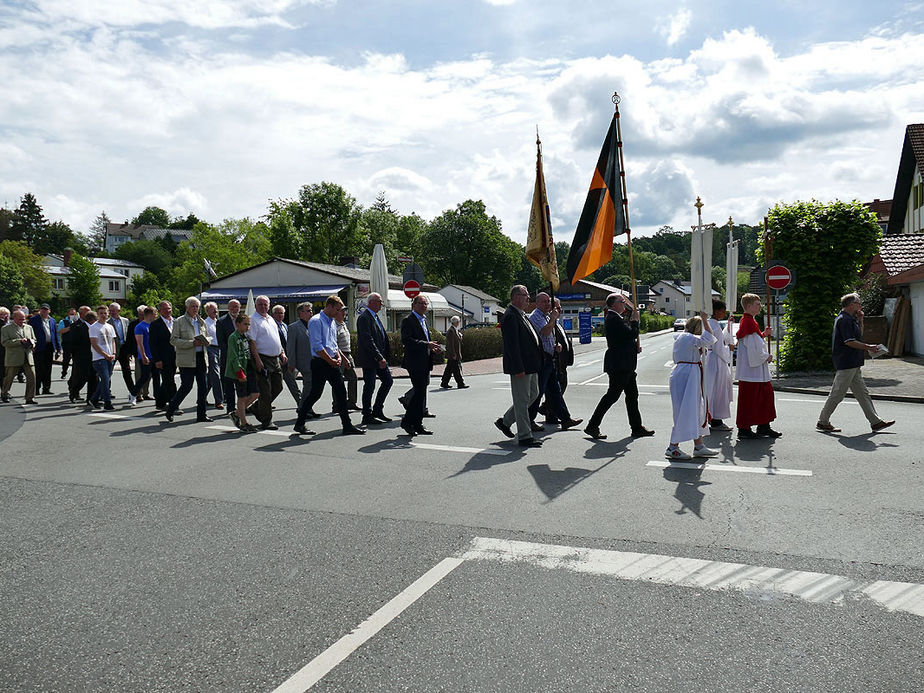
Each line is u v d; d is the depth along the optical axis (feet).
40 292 247.70
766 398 28.63
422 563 14.82
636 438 29.71
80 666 10.74
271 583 13.85
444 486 21.47
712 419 31.40
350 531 17.07
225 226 262.26
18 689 10.11
